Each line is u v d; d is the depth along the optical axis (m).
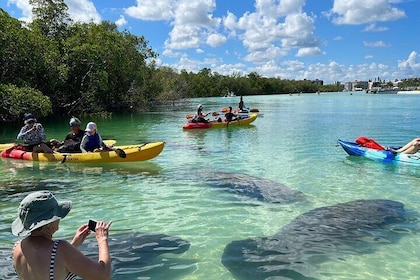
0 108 22.47
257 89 113.25
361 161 11.23
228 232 5.90
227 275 4.54
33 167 10.60
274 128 20.53
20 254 2.49
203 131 19.52
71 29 34.47
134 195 7.91
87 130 11.29
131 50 42.19
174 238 5.68
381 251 5.19
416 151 10.69
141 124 24.67
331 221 6.29
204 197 7.73
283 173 9.81
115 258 5.01
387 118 26.80
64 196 7.88
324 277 4.50
